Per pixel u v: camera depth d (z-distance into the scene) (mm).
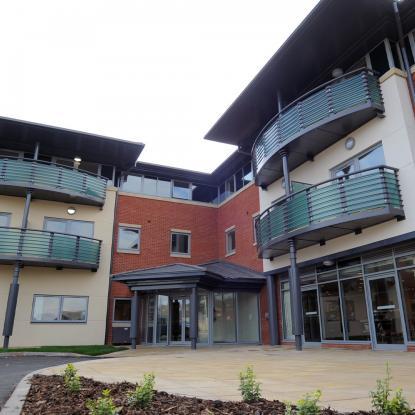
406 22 12547
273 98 16531
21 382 5938
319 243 14156
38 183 17625
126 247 20125
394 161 11625
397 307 11312
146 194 21344
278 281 17031
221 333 17859
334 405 3980
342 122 12773
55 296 17984
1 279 17188
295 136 13602
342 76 12758
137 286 16844
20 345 16828
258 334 17688
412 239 11008
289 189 14016
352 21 12727
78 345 17609
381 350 11469
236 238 20734
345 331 13047
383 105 12219
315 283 14648
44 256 17156
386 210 10891
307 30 13008
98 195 19469
